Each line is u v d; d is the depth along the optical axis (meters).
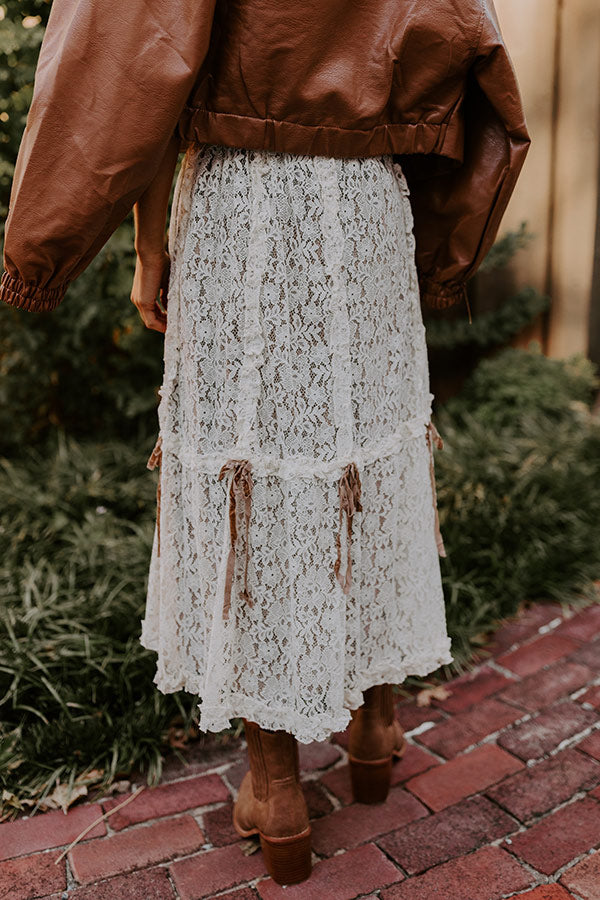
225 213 1.27
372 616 1.47
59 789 1.83
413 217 1.55
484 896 1.51
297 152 1.24
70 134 1.13
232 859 1.64
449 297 1.62
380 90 1.25
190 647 1.49
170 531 1.46
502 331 4.05
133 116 1.12
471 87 1.41
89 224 1.18
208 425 1.34
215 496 1.35
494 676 2.28
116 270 3.04
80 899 1.54
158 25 1.10
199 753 1.99
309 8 1.15
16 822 1.76
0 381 3.30
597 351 4.09
